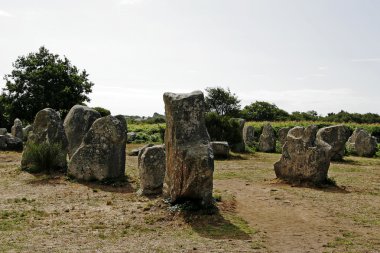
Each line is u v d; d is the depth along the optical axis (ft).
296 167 49.78
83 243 27.17
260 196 42.73
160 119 182.80
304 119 202.59
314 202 40.09
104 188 46.62
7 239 27.48
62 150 54.65
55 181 48.93
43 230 29.94
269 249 26.68
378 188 47.65
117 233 29.58
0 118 138.72
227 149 76.38
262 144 95.04
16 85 138.82
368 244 27.76
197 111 35.55
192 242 27.76
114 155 49.65
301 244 27.81
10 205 37.47
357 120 205.26
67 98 140.87
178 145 34.99
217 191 44.65
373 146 87.20
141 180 43.19
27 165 54.70
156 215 33.88
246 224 32.48
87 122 59.57
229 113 216.74
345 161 75.92
